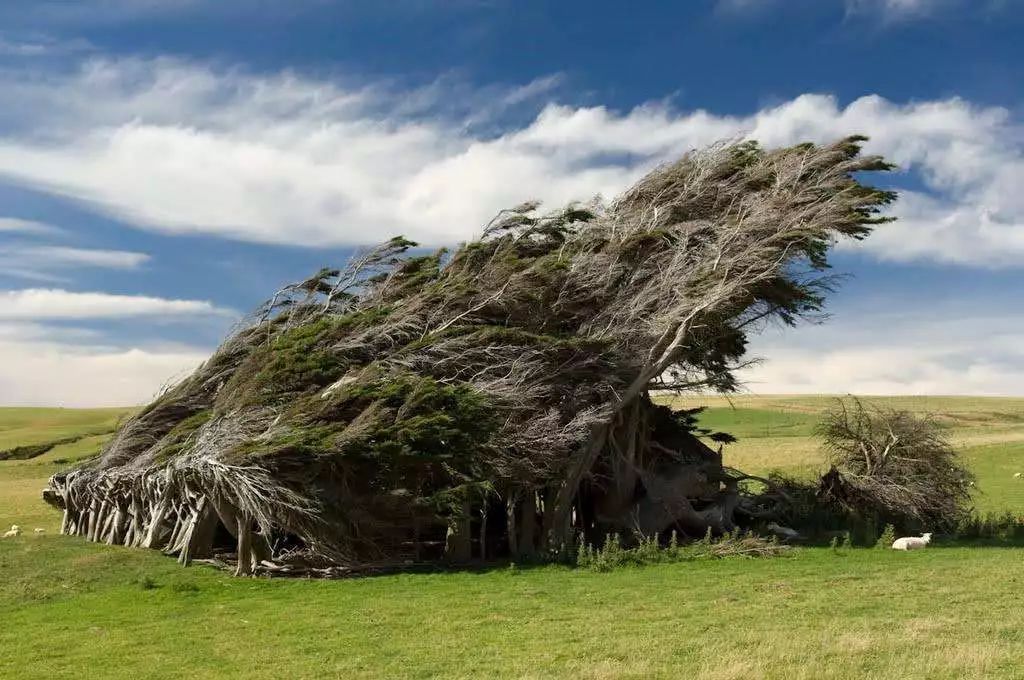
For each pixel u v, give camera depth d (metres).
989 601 17.34
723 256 31.52
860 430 35.81
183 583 21.83
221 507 24.75
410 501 25.06
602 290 31.98
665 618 16.36
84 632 16.59
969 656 12.02
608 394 31.09
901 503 33.12
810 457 60.88
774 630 14.67
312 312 35.16
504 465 26.45
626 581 21.91
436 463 24.95
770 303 33.75
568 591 20.30
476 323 30.38
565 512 29.44
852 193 33.03
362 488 25.33
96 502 32.34
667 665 12.47
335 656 14.14
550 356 29.75
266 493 23.80
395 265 34.81
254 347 33.97
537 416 28.41
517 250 33.50
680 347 31.70
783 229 31.72
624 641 14.29
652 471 34.50
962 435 79.44
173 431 29.86
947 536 32.50
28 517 42.53
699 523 32.16
